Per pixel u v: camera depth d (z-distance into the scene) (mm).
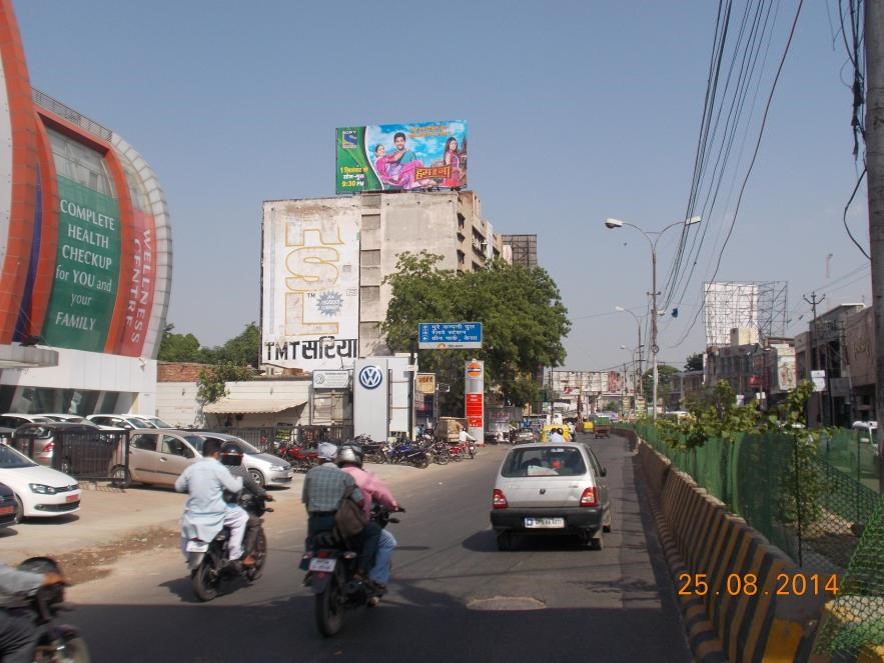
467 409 50812
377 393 39781
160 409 52344
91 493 19969
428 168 72125
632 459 38875
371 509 8312
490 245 89500
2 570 5359
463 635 7492
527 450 12523
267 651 7055
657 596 9078
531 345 57094
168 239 46281
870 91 6207
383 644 7219
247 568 9570
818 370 52062
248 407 50781
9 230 32438
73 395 39875
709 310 66375
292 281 71250
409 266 55750
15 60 32500
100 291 41250
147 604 9047
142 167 45781
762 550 6230
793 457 6109
